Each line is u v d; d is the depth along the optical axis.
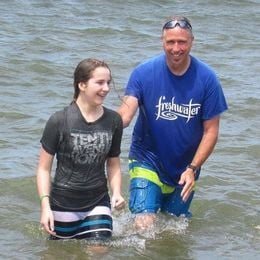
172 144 9.63
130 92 9.55
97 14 30.05
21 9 28.94
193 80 9.43
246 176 12.20
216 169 12.43
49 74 19.08
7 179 11.33
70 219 8.95
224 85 19.38
